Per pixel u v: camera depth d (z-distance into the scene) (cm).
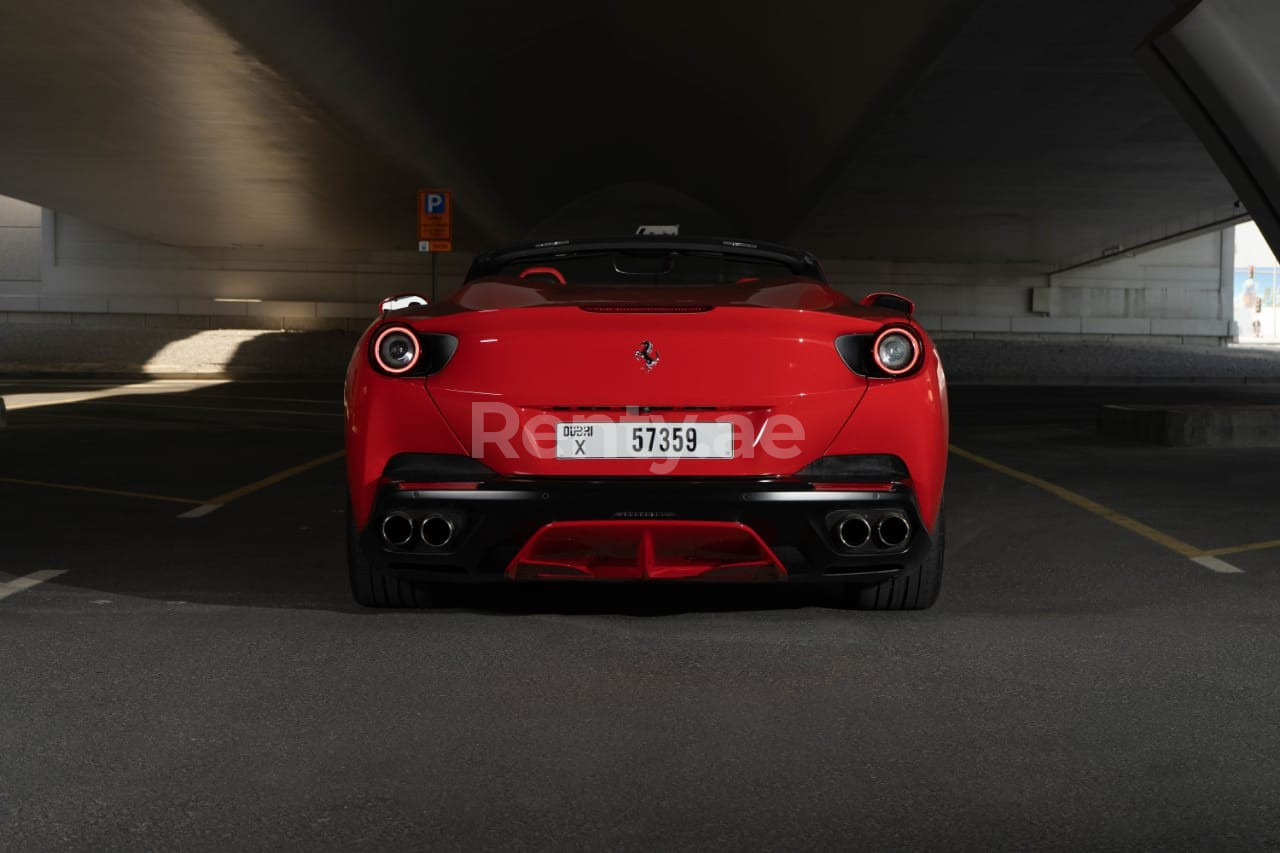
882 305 470
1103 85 1970
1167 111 2152
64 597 478
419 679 364
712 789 278
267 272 4750
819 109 2600
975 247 4441
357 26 1862
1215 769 290
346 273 4791
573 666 378
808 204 3559
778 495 386
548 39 2520
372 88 2170
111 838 251
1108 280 4859
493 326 396
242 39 1625
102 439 1151
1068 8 1600
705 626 429
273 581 512
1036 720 326
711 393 391
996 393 2217
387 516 398
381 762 296
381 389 401
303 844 248
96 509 719
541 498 386
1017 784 281
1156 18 1634
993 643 407
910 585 441
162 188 3072
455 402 395
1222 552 579
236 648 399
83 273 4647
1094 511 712
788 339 394
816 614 448
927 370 404
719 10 2364
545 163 4138
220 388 2084
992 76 1927
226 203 3378
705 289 448
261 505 736
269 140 2383
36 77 1847
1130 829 256
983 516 694
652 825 258
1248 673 371
